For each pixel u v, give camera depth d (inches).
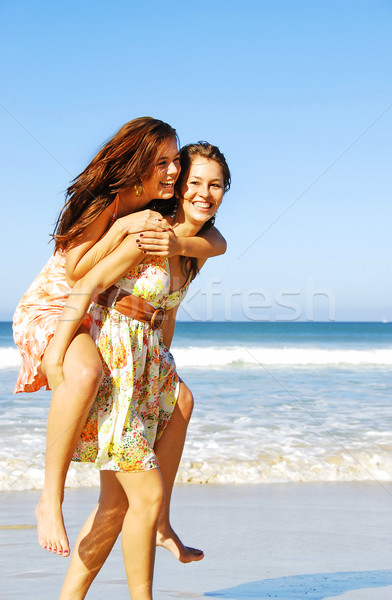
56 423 79.4
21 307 96.2
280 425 282.7
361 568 119.5
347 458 225.6
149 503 81.9
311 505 171.6
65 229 91.1
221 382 459.8
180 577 113.6
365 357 652.1
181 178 94.1
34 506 166.7
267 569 118.5
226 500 176.6
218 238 97.7
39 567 117.3
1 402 335.9
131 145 89.3
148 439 90.7
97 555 88.9
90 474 199.0
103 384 85.0
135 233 85.0
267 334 1035.9
